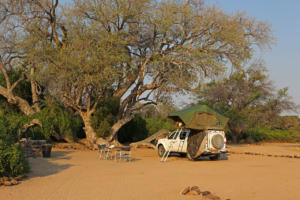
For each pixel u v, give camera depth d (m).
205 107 17.42
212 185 8.83
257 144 40.75
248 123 41.09
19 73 29.52
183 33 23.09
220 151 16.38
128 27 23.92
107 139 25.08
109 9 22.11
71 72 19.48
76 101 22.72
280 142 47.94
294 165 14.42
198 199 7.04
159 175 10.77
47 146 16.30
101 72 19.78
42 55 20.55
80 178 9.91
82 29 20.75
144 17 22.47
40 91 27.72
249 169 12.77
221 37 22.92
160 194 7.53
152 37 24.25
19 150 10.72
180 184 8.91
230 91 40.97
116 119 26.50
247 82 41.56
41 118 23.92
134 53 24.52
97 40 21.09
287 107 43.03
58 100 23.48
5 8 24.44
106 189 8.13
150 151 23.11
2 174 9.28
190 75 22.47
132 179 9.80
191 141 16.88
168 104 23.70
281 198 7.23
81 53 19.56
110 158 16.88
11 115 24.70
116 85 23.20
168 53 23.41
